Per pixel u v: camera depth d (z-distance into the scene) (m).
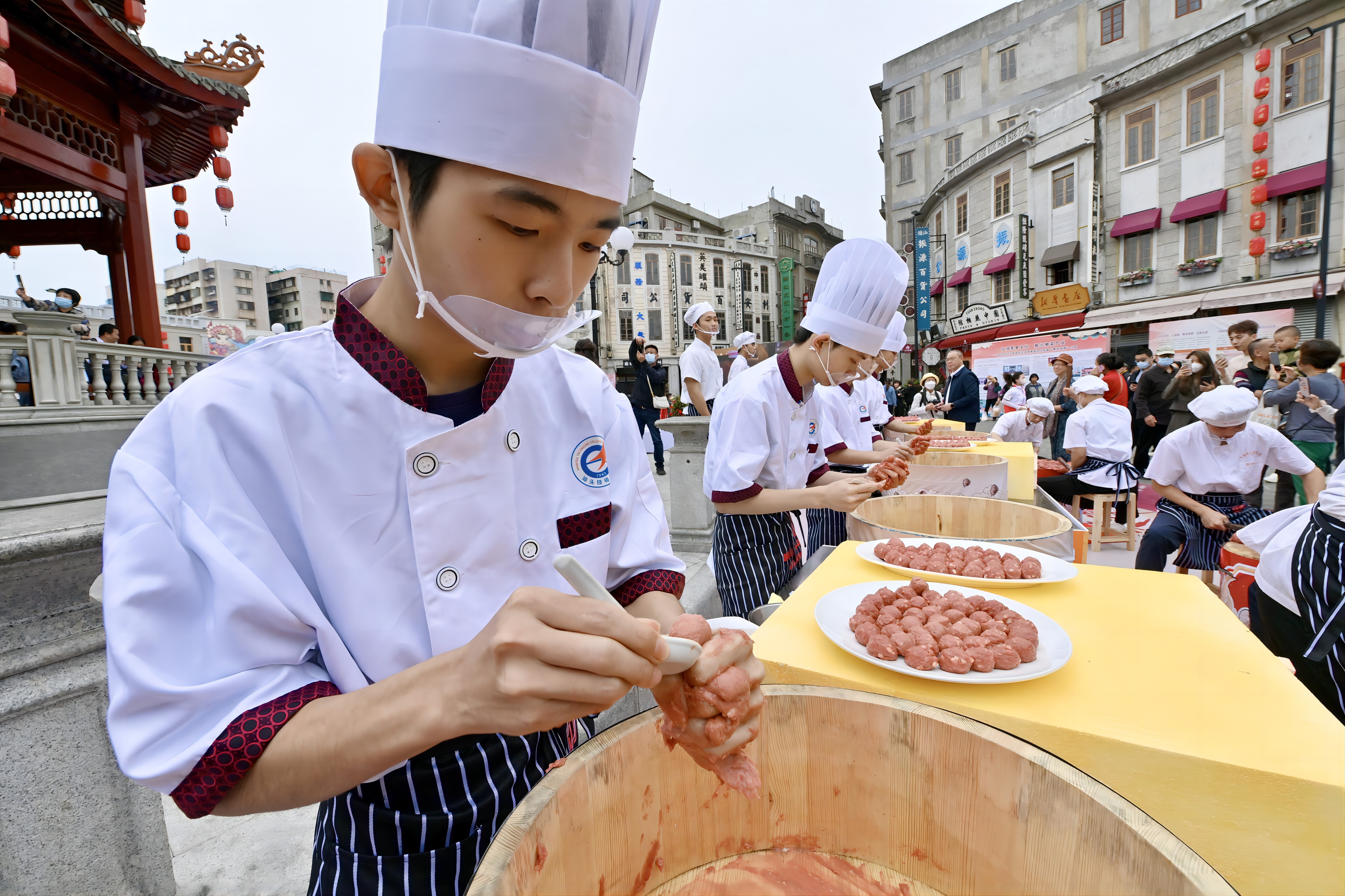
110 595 0.60
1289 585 2.11
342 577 0.73
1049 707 1.02
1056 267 17.86
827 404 3.73
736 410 2.17
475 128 0.61
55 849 1.33
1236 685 1.07
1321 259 9.82
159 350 4.34
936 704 1.04
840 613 1.37
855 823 0.90
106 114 5.61
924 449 2.69
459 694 0.53
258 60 6.00
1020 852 0.75
